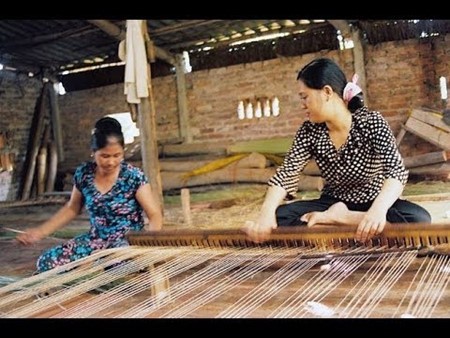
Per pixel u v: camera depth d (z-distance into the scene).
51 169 10.78
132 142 10.44
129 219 2.70
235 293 1.70
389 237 1.85
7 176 10.27
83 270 1.96
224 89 9.85
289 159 2.51
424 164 7.48
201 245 2.13
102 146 2.51
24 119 10.70
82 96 11.05
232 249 2.06
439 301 1.49
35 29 8.44
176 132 10.34
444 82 8.25
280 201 2.39
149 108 5.53
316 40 9.02
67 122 11.25
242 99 9.72
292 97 9.31
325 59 2.39
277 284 1.68
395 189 2.14
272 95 9.46
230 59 9.73
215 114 9.99
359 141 2.39
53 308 1.61
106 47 9.74
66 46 9.48
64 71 11.12
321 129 2.49
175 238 2.17
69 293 1.72
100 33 8.73
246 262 1.92
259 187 8.23
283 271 1.79
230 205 6.68
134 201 2.70
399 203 2.55
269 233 2.02
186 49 9.98
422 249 1.81
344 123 2.40
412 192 6.28
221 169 8.80
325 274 1.78
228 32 9.20
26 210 8.31
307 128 2.53
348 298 1.54
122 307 1.63
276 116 9.48
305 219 2.49
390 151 2.28
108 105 10.81
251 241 2.05
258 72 9.54
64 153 11.35
